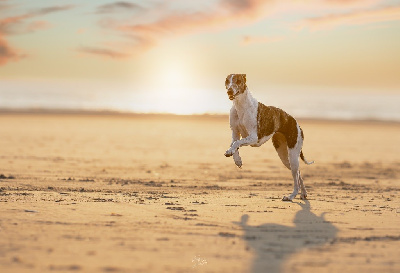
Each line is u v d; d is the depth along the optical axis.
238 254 7.10
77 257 6.73
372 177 18.45
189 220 9.19
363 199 12.45
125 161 20.77
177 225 8.75
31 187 13.10
